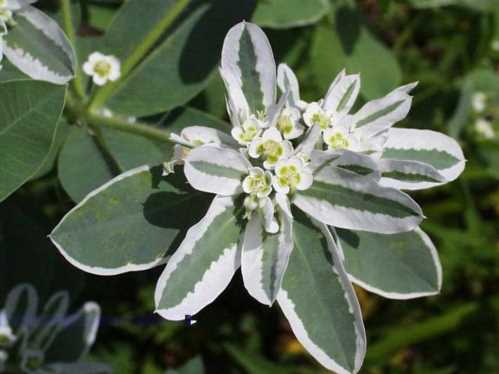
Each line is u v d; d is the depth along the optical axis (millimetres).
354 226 193
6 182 211
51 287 271
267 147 194
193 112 263
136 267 199
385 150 216
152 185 204
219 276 191
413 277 216
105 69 251
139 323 376
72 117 260
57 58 232
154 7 261
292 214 203
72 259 194
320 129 198
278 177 192
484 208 468
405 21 429
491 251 428
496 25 401
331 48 333
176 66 260
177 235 203
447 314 411
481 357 441
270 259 193
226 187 192
